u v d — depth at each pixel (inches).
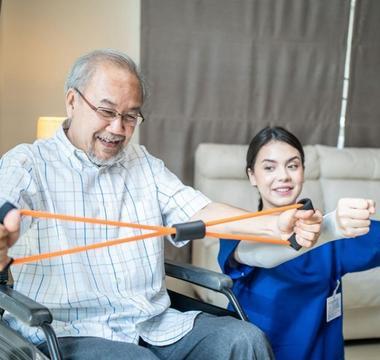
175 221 57.2
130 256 51.5
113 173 53.7
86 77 49.0
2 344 44.7
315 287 59.0
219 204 56.6
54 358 37.9
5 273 46.4
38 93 112.3
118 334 48.5
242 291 59.9
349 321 94.3
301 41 123.7
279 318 57.6
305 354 58.0
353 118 129.6
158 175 57.6
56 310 47.9
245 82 121.4
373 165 118.2
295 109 125.6
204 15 117.4
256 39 121.0
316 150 117.3
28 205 47.0
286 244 50.4
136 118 51.1
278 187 59.7
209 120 120.6
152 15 114.7
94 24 114.3
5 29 109.0
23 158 48.6
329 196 115.2
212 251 97.6
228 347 46.6
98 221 39.9
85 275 48.8
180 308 56.4
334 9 124.7
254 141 62.6
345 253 60.8
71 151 50.6
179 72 117.5
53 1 111.4
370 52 128.4
